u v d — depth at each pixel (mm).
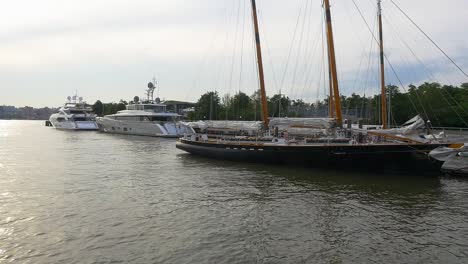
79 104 94812
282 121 27875
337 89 25031
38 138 59406
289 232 12227
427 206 15508
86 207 15109
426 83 63875
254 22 31422
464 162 24234
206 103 85750
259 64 31312
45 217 13688
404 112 61688
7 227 12531
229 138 32031
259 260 9945
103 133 74500
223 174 23234
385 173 22531
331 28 25188
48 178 21734
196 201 16234
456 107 54375
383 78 30219
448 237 11977
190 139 34594
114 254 10273
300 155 24578
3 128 108250
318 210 14852
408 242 11500
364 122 54188
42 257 10086
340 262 9930
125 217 13734
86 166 26922
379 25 30250
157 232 12094
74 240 11336
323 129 25422
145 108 68500
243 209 14945
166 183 20391
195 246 10883
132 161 29953
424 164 21703
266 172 23781
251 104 80250
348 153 22672
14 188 18797
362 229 12625
